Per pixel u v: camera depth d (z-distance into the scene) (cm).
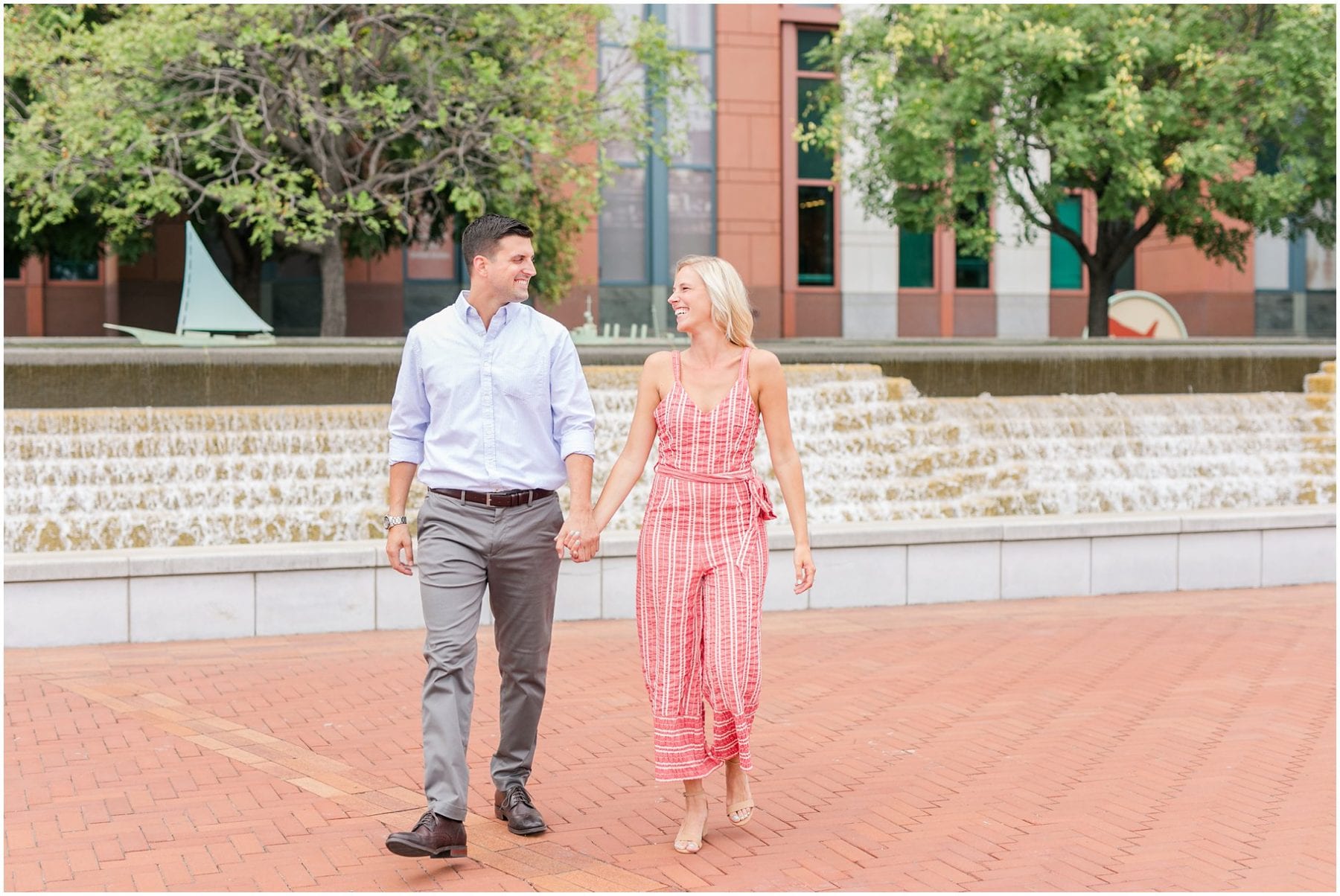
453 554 407
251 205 1526
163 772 500
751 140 2703
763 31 2703
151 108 1507
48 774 497
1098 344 1510
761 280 2720
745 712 414
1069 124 1738
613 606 850
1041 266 2923
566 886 381
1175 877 389
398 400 419
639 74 2538
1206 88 1755
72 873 390
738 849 415
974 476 1159
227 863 399
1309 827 437
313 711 601
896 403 1205
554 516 421
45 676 671
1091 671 688
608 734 564
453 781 391
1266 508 1048
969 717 591
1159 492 1200
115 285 2442
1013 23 1731
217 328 1341
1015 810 456
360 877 388
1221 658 721
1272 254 3028
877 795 475
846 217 2791
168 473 1008
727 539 418
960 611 873
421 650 738
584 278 2598
